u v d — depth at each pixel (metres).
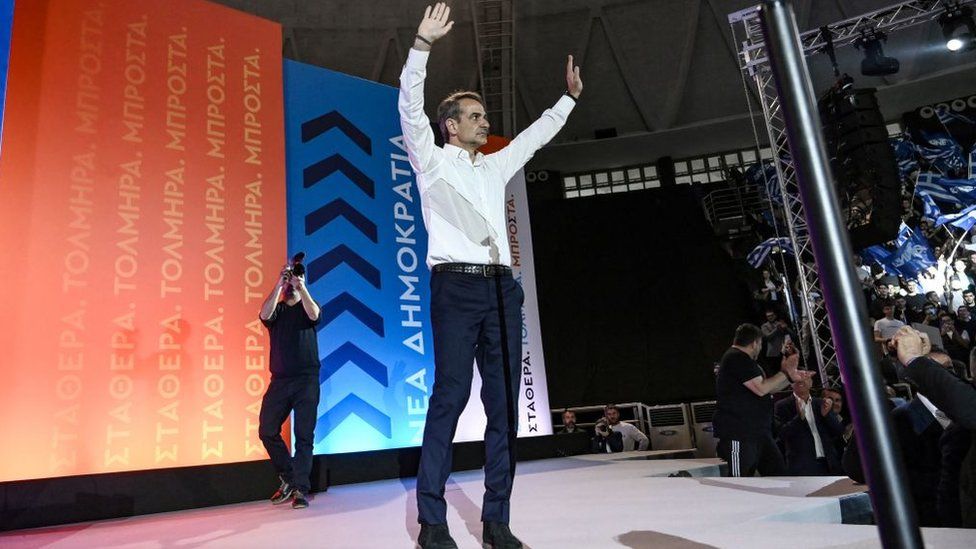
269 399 3.58
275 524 2.66
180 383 4.28
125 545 2.32
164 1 4.70
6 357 3.71
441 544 1.63
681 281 14.72
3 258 3.79
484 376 1.83
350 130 5.68
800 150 0.55
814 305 8.33
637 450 7.19
